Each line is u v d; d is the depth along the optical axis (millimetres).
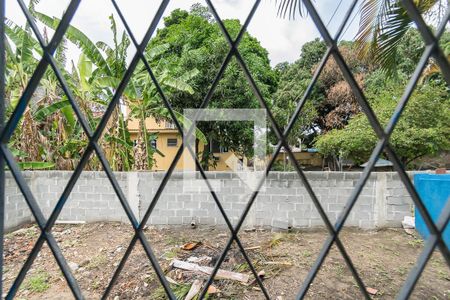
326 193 3557
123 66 4461
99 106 4934
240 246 701
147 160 4895
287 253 2820
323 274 2359
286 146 656
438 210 2754
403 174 588
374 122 608
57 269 2527
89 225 3734
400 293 576
